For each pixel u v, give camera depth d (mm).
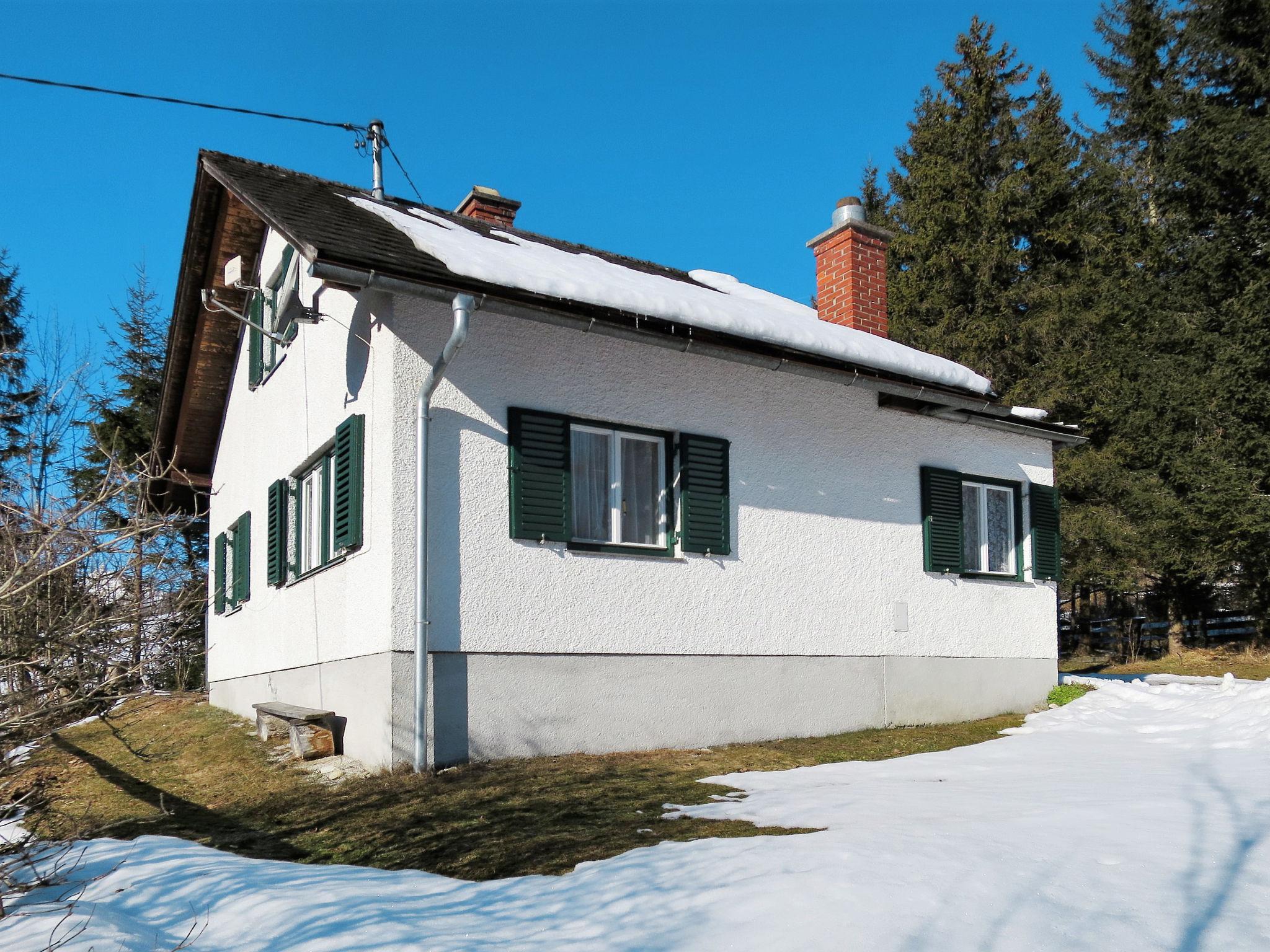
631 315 8602
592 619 8914
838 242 14367
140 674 4688
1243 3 21141
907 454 11539
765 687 9977
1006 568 12641
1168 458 21531
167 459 15156
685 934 3879
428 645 7969
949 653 11617
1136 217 24094
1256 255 20594
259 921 4250
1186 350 21453
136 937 3977
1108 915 3957
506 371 8680
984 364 24125
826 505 10711
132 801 7648
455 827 6145
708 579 9695
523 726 8414
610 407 9250
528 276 8227
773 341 9477
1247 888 4250
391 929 4020
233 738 10148
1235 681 12859
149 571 4820
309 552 10227
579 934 3969
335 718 8875
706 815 6273
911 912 3971
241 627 12523
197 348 13523
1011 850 4824
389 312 8234
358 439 8562
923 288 25719
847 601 10750
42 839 4770
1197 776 7000
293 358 10758
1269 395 19688
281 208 9102
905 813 5992
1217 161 20906
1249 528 19531
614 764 8234
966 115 26953
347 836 6172
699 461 9711
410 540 8047
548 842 5691
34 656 4285
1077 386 23281
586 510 9203
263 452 11859
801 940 3732
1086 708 11797
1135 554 21469
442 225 10758
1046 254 25734
